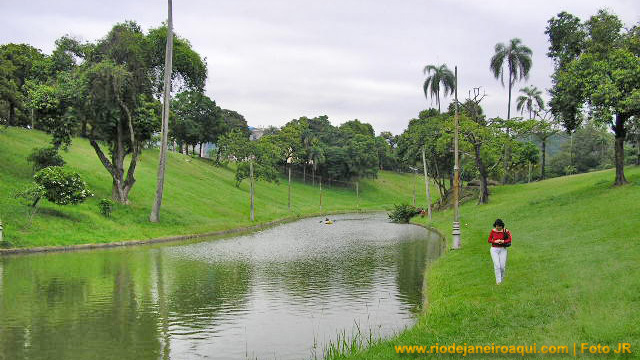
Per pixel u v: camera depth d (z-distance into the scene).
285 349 10.73
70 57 45.62
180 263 24.02
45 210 33.03
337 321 13.04
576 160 96.88
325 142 135.88
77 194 32.53
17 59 58.03
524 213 33.62
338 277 19.95
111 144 42.31
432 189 142.12
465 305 11.77
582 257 15.30
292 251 29.70
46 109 36.78
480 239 26.52
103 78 36.44
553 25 38.59
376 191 130.38
